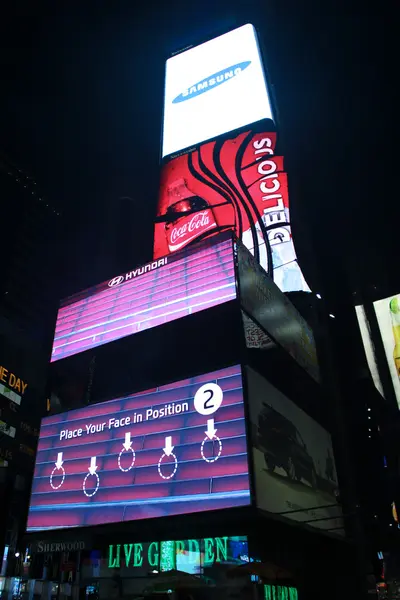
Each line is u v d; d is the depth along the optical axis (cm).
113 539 1758
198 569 1586
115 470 1805
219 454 1602
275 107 3750
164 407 1833
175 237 3164
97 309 2372
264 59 4144
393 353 4338
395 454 4066
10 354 4500
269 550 1655
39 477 1975
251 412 1650
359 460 4000
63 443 2011
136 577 1661
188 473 1631
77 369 2234
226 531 1616
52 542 1788
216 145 3538
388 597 3384
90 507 1775
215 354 1930
